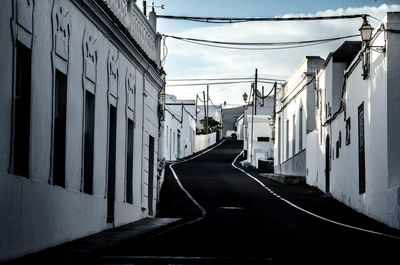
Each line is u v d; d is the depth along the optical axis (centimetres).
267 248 1431
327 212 2862
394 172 2358
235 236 1734
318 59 4397
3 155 1135
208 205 3161
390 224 2297
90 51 1681
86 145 1727
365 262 1213
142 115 2398
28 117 1259
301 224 2239
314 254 1331
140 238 1694
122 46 2019
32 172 1277
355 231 2002
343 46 3438
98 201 1778
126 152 2150
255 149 6431
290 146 5016
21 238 1198
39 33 1301
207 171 5412
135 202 2288
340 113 3319
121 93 2056
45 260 1148
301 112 4644
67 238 1489
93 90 1725
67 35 1487
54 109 1407
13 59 1167
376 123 2544
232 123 13788
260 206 3128
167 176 4822
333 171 3522
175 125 7044
